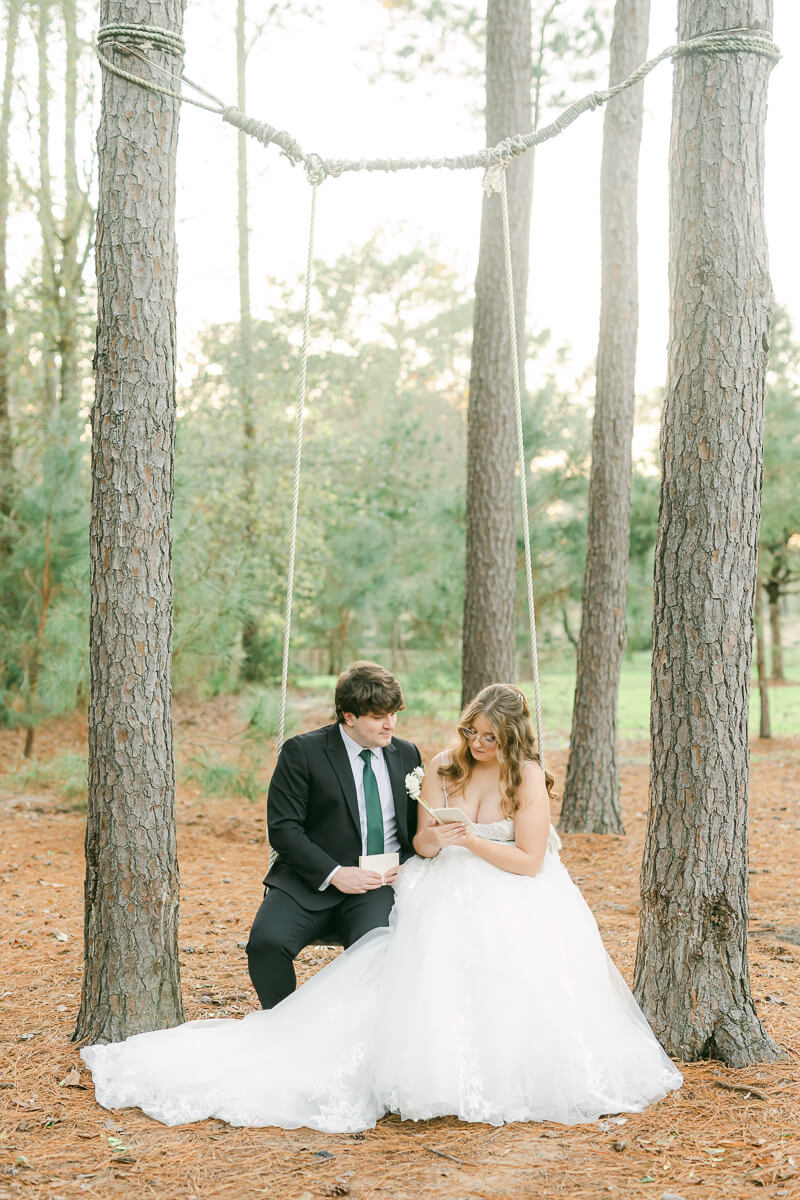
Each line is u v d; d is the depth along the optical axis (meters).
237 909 6.30
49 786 10.33
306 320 4.28
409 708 15.12
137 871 4.01
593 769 8.86
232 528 15.27
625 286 8.73
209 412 15.84
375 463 18.67
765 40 3.97
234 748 12.25
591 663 8.86
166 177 4.05
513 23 8.59
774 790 11.00
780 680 25.48
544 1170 3.09
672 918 4.04
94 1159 3.17
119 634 3.98
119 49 3.97
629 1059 3.68
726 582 3.99
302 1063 3.66
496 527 8.77
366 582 18.61
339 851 4.22
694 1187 2.96
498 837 4.00
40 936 5.64
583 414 12.85
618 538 8.81
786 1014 4.39
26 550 11.45
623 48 8.50
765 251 4.04
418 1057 3.44
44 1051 3.99
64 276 12.94
